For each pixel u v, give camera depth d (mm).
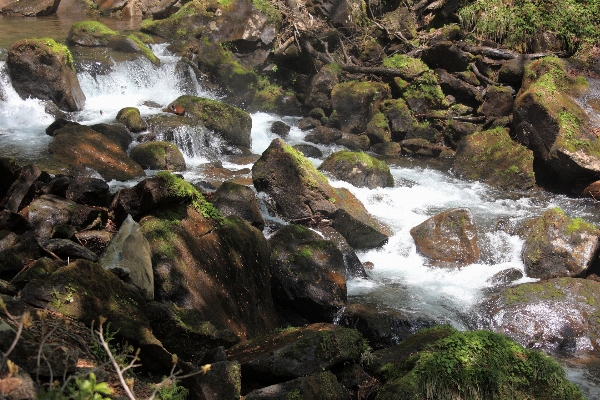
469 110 15914
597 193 12383
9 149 11273
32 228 6469
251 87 16750
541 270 9023
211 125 13586
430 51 16750
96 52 16062
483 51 16531
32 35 17984
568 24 16438
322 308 7547
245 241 7277
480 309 8266
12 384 3209
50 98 13648
